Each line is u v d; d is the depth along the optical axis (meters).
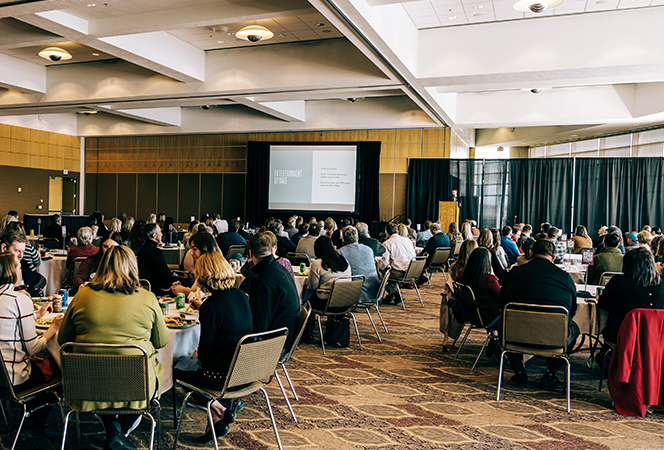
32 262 5.03
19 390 2.59
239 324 2.70
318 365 4.55
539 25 7.59
